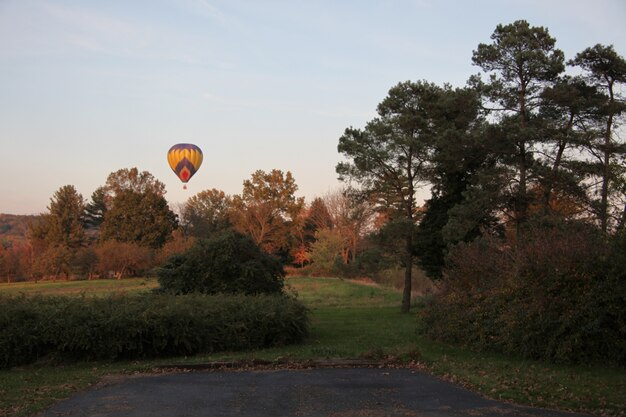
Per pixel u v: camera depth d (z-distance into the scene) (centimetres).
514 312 1272
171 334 1300
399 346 1374
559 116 2753
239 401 873
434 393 930
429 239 2919
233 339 1397
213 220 9569
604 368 1111
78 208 9081
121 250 7406
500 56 2775
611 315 1145
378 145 3106
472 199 2608
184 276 1903
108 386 991
